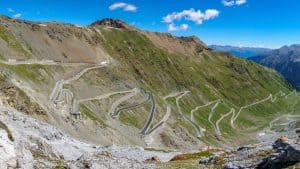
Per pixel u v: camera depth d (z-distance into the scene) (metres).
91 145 106.19
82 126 183.88
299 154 40.84
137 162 60.34
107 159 58.47
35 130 91.31
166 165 57.47
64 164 50.06
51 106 181.00
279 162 42.00
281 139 54.12
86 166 50.19
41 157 53.47
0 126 57.66
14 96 149.50
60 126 161.12
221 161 55.66
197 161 63.28
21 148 49.44
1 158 43.03
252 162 46.62
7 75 181.75
